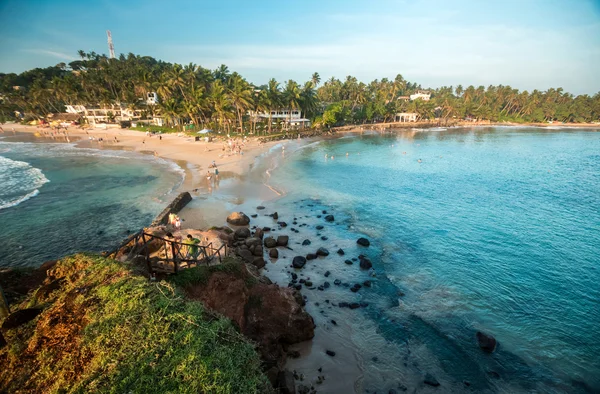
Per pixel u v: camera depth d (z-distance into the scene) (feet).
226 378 24.03
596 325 60.18
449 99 540.52
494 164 220.43
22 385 25.90
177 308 30.42
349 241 93.91
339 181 162.61
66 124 355.36
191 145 249.14
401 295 68.28
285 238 90.07
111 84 381.40
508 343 55.42
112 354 25.49
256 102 294.87
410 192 145.89
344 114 406.00
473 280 74.28
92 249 85.87
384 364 50.60
